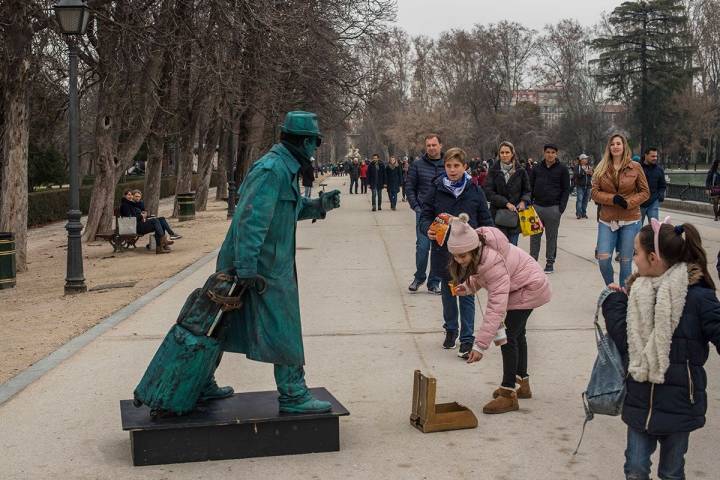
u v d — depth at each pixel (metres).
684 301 3.70
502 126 95.56
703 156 103.06
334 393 6.43
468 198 7.84
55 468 4.92
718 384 6.45
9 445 5.35
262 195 4.82
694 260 3.77
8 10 16.23
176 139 35.94
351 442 5.31
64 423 5.79
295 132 4.98
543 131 94.69
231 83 23.64
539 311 9.50
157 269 14.98
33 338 8.92
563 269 12.97
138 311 10.20
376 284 11.80
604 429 5.49
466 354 7.41
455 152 7.80
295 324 5.02
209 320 4.91
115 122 21.89
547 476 4.70
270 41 23.66
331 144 130.25
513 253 5.79
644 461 3.83
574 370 6.96
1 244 14.25
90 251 19.34
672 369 3.70
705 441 5.21
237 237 4.80
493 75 101.06
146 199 27.28
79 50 21.14
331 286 11.69
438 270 7.69
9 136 16.41
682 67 77.69
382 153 122.62
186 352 4.90
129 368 7.32
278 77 26.91
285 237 4.98
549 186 12.46
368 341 8.18
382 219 24.59
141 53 22.17
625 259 9.45
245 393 5.63
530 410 5.92
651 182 12.55
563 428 5.52
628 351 3.80
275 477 4.72
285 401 5.13
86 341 8.48
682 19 76.25
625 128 86.19
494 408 5.85
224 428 5.00
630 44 78.38
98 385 6.77
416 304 10.15
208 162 34.47
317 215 5.43
